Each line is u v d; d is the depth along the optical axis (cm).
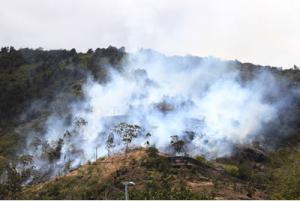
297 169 17462
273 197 15900
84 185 16438
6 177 18550
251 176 19950
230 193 15825
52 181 17975
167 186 15112
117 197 14262
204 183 16738
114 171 17362
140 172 17000
